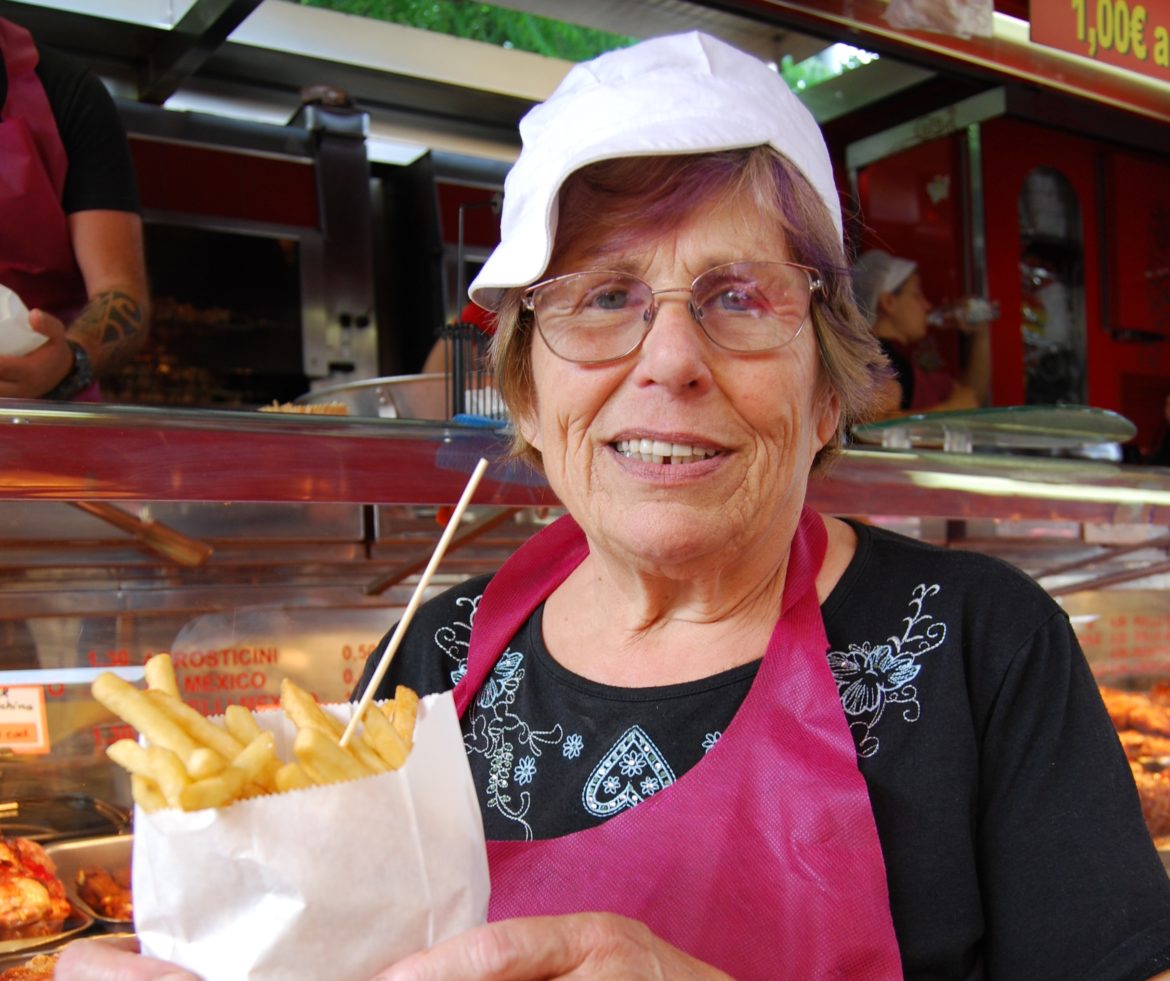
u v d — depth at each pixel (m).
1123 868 0.93
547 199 0.98
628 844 0.97
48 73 2.11
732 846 0.95
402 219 4.02
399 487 1.29
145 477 1.14
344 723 0.84
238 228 3.50
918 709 1.00
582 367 1.00
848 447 1.48
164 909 0.72
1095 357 4.43
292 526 1.55
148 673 0.80
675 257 0.99
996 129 4.15
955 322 4.12
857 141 4.57
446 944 0.73
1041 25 2.46
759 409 0.98
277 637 1.58
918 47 2.65
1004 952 0.96
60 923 1.36
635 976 0.76
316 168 3.63
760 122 0.98
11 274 2.09
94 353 1.96
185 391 3.52
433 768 0.78
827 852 0.93
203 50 3.18
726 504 0.99
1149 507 1.77
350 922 0.72
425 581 0.81
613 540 1.03
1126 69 2.60
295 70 3.63
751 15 2.91
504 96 3.88
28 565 1.42
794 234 1.01
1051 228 4.32
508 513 1.58
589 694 1.08
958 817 0.97
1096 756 0.98
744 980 0.92
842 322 1.08
